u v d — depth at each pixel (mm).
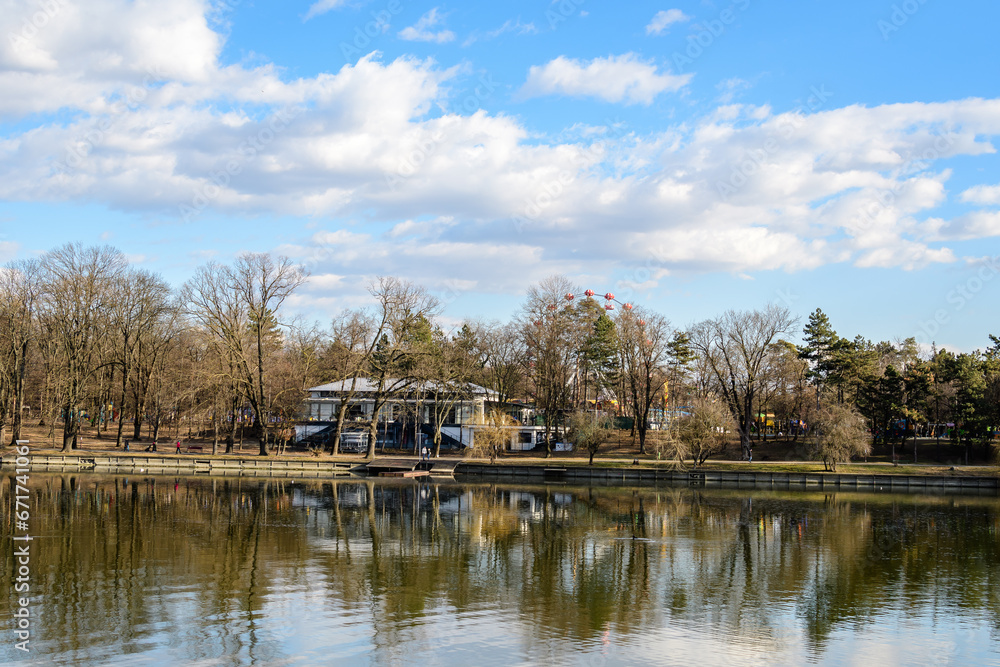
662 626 29219
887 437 108000
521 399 120500
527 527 51188
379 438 108812
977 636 28812
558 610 31000
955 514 61781
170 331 97875
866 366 108062
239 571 35969
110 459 85562
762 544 46344
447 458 95500
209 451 96000
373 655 25297
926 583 36750
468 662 24844
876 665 25703
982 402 92688
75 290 83812
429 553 41438
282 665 24281
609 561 40500
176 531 46062
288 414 97688
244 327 89062
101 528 46438
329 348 102125
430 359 90625
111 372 97938
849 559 42156
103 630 26969
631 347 103562
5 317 81562
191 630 27203
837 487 83438
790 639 28156
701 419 86438
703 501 68750
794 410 107750
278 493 67188
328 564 38031
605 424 97125
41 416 90625
